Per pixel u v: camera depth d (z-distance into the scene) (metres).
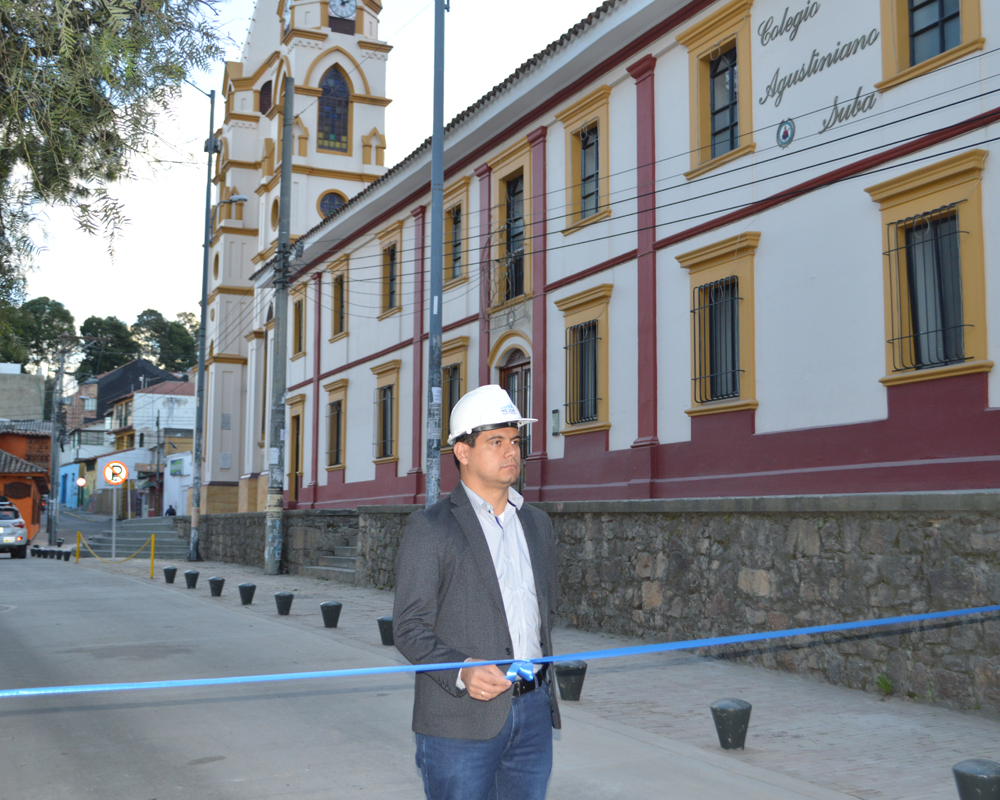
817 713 7.25
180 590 18.03
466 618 3.08
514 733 3.07
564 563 12.39
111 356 94.88
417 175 20.70
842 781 5.50
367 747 6.30
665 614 10.62
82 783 5.55
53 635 11.74
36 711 7.41
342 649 10.42
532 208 17.06
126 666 9.43
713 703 6.29
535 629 3.21
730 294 12.81
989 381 9.24
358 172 30.86
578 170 16.16
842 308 10.94
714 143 13.25
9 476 53.41
